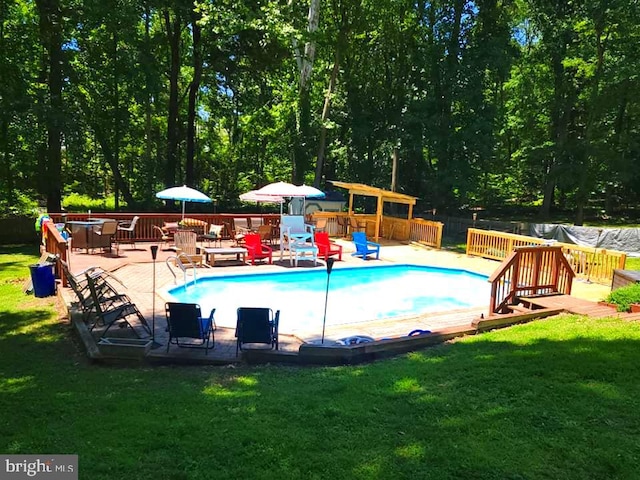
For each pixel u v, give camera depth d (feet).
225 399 15.05
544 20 83.30
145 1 65.77
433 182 81.10
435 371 16.74
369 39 89.35
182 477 10.14
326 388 15.89
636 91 69.00
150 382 17.29
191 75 102.37
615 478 9.58
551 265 30.22
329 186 107.86
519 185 113.09
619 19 64.18
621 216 96.53
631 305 25.22
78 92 68.44
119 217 54.39
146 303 29.94
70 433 12.39
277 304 33.50
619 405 12.73
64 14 59.36
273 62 78.23
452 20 77.10
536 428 11.71
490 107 75.87
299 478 9.98
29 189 72.95
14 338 23.12
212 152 115.14
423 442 11.34
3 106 53.21
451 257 54.70
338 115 89.97
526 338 20.43
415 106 78.28
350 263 48.60
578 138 84.84
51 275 31.50
